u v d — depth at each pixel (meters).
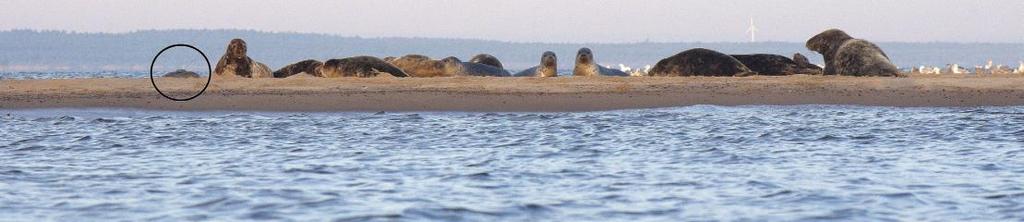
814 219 38.56
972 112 86.31
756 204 41.44
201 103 90.06
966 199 42.34
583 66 133.00
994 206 40.81
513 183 46.91
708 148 61.56
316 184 46.53
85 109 87.25
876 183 46.62
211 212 39.75
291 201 41.97
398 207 40.62
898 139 66.81
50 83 102.25
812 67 134.50
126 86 100.62
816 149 61.19
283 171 50.97
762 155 57.97
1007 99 94.69
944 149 61.06
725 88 100.50
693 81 106.31
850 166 52.91
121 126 75.38
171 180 47.72
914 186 45.72
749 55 135.12
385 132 71.50
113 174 49.88
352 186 45.94
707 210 40.28
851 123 77.50
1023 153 58.56
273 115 84.25
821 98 95.38
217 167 52.66
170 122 78.50
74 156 57.84
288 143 64.69
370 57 130.62
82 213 39.66
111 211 40.00
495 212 39.84
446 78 107.81
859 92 98.31
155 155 58.28
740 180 47.62
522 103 91.00
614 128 74.00
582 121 79.19
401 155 58.06
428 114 84.94
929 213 39.56
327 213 39.50
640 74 150.38
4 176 49.12
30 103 89.88
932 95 96.56
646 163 54.22
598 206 41.09
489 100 92.06
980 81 104.38
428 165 53.41
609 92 97.25
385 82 104.50
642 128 74.00
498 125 76.31
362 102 90.81
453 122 78.56
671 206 41.09
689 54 129.62
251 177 48.81
